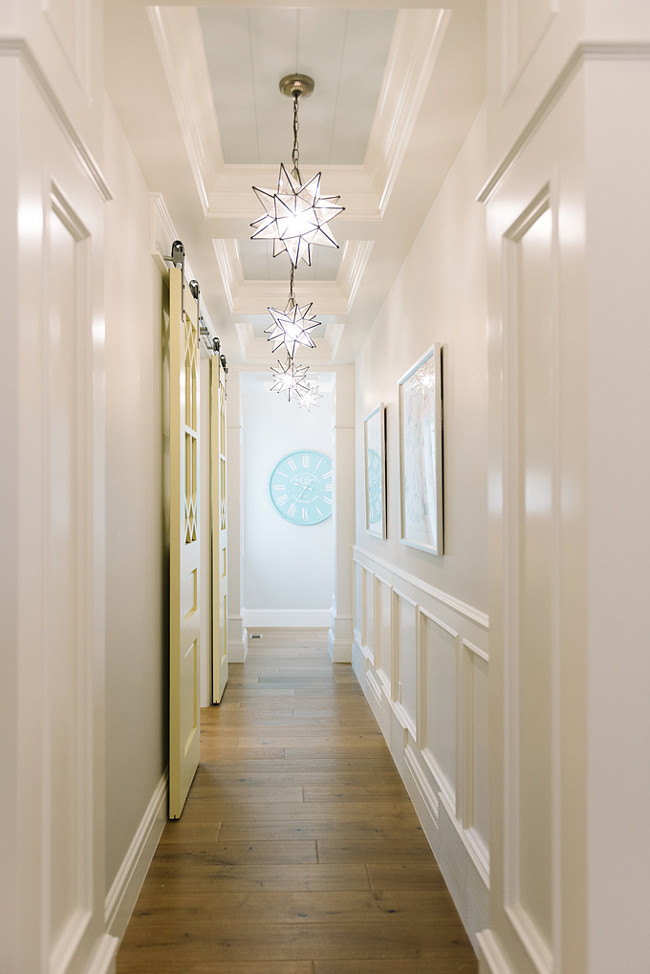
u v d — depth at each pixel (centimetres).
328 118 282
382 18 222
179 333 308
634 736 93
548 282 111
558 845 103
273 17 222
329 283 487
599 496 93
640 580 94
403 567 381
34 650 101
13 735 95
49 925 105
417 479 329
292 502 834
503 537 128
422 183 283
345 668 621
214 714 485
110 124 222
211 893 259
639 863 93
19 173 94
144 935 233
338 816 325
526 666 121
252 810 331
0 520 95
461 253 255
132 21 185
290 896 257
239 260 441
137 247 264
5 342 94
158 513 309
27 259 97
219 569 516
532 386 119
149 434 288
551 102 106
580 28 95
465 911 238
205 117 269
